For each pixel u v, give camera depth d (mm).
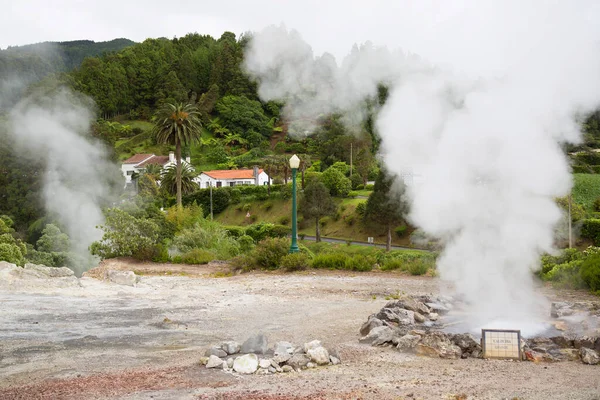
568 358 8789
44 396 7047
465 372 8055
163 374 8133
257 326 11945
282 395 6957
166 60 185250
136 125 155000
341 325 11914
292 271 22766
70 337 10930
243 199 87312
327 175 81188
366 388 7234
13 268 19828
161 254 28344
